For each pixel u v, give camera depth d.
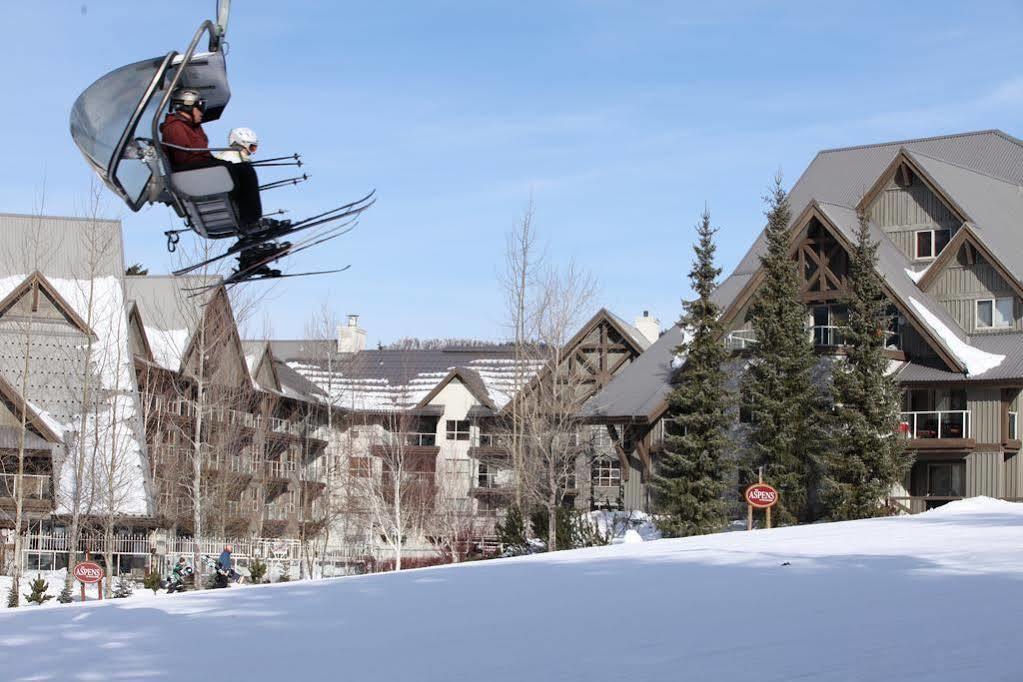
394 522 56.12
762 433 45.28
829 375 48.12
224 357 51.28
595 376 63.81
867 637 11.88
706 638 12.45
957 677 9.69
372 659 12.41
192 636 14.81
